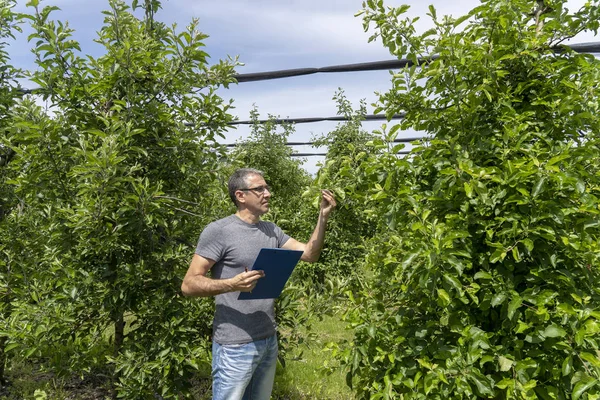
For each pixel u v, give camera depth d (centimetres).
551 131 277
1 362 484
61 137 377
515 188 246
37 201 404
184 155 408
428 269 239
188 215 422
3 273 444
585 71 271
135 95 393
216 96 419
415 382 256
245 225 303
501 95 275
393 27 289
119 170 355
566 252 253
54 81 392
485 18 278
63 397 452
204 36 394
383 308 301
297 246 319
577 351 234
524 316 249
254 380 312
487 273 244
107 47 387
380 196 276
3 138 374
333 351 310
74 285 375
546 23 268
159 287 387
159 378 372
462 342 246
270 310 303
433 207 280
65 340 383
